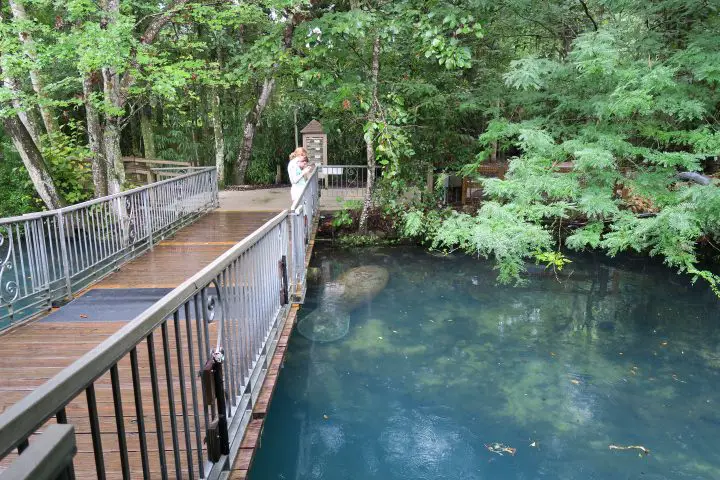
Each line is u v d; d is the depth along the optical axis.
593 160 6.46
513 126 8.08
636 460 4.57
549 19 9.67
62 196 12.48
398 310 8.30
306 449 4.75
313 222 9.91
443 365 6.43
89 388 1.17
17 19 8.46
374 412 5.40
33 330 4.48
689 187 6.78
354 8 10.08
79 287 5.64
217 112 16.42
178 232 8.71
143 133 16.91
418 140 12.80
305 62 10.03
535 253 7.41
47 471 0.78
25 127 11.30
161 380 3.54
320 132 14.64
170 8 10.87
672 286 9.34
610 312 8.20
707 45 6.80
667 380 6.05
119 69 8.84
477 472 4.43
